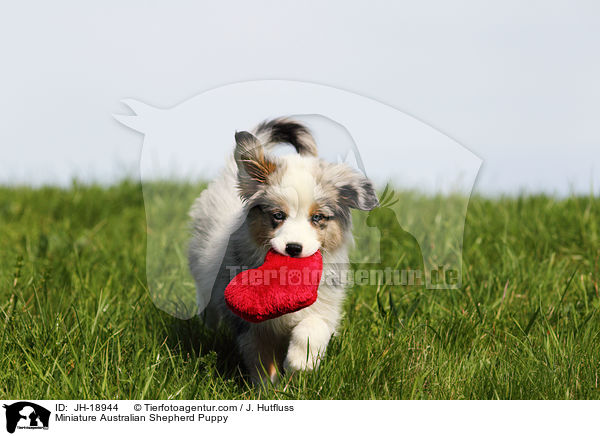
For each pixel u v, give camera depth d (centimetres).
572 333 391
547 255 578
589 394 345
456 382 356
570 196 735
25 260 577
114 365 356
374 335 414
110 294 486
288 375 365
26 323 394
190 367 368
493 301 469
